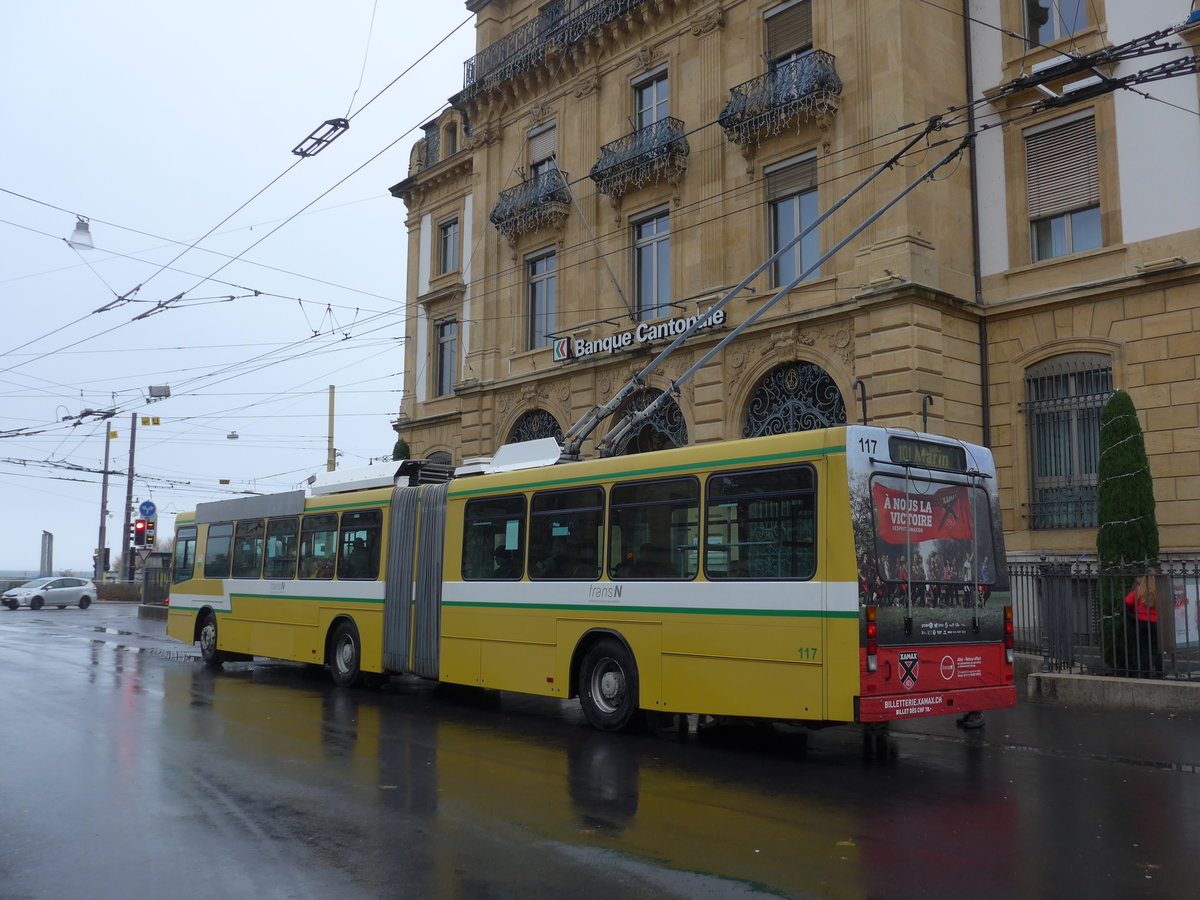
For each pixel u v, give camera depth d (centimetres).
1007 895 562
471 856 639
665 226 2359
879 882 585
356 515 1588
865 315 1869
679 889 573
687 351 2206
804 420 2008
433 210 3181
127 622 3472
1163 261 1666
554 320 2662
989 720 1199
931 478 984
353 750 1011
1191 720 1159
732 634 991
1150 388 1680
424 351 3159
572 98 2608
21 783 854
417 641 1415
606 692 1139
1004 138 1914
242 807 768
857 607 894
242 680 1667
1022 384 1853
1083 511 1758
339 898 561
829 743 1071
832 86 1962
